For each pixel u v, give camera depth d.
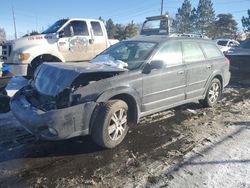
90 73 4.62
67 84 4.46
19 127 5.54
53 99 4.50
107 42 11.57
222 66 7.26
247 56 10.50
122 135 4.87
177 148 4.83
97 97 4.45
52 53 10.05
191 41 6.53
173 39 6.04
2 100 6.40
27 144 4.81
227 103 7.71
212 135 5.41
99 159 4.39
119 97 4.91
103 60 5.69
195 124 6.00
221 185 3.77
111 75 4.88
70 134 4.27
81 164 4.23
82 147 4.75
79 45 10.70
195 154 4.62
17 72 9.52
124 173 4.02
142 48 5.65
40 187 3.65
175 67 5.83
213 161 4.39
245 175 4.02
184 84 6.10
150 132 5.50
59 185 3.71
